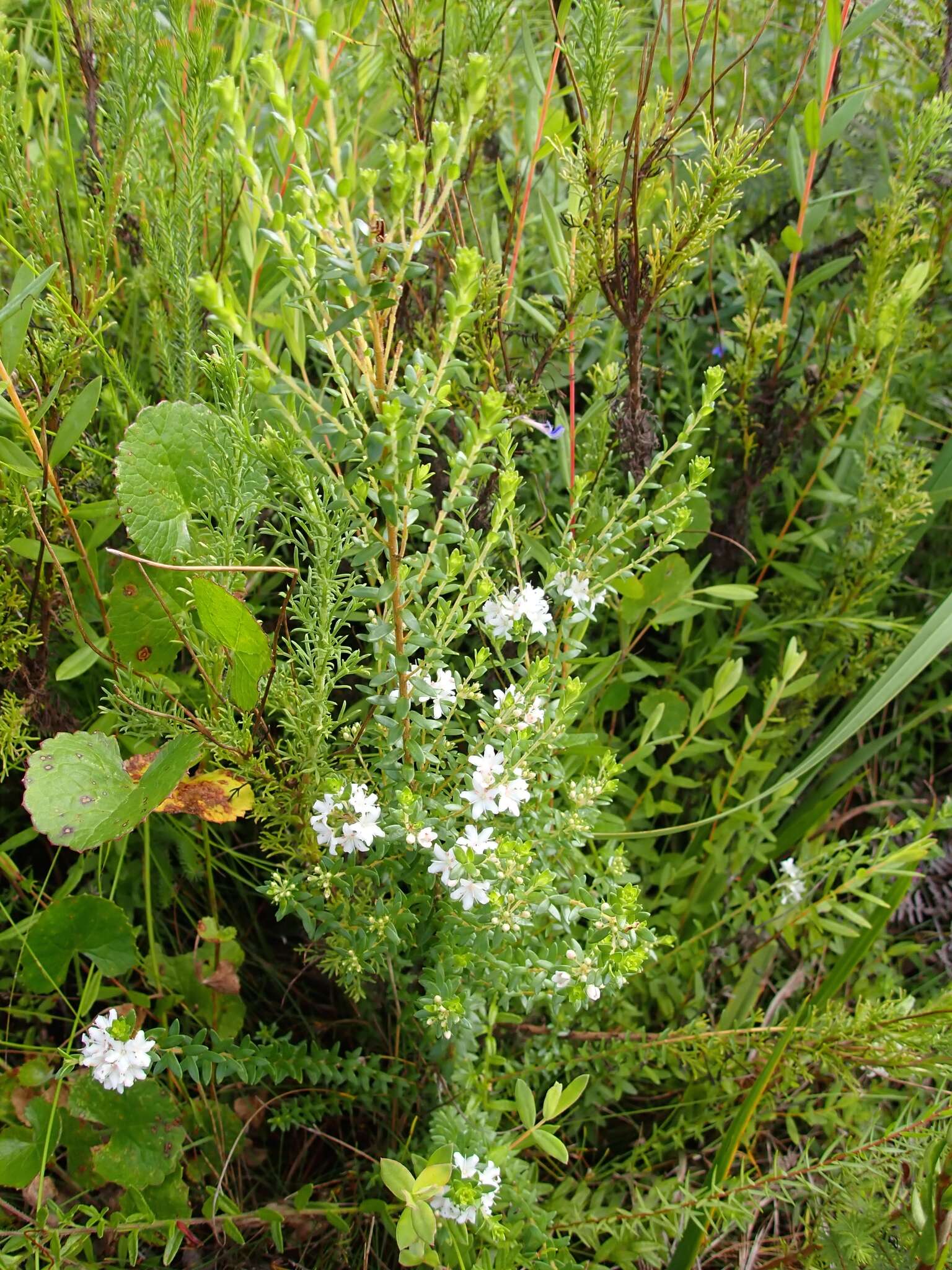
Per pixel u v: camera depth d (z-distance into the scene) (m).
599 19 0.27
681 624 0.40
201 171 0.29
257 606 0.32
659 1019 0.35
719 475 0.40
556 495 0.36
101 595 0.30
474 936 0.24
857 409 0.36
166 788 0.22
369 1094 0.30
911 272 0.34
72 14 0.30
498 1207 0.27
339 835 0.23
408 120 0.31
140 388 0.32
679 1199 0.29
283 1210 0.28
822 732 0.42
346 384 0.19
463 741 0.31
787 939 0.34
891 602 0.43
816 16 0.37
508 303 0.32
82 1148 0.27
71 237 0.31
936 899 0.37
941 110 0.32
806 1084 0.32
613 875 0.27
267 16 0.36
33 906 0.29
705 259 0.42
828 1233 0.27
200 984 0.29
